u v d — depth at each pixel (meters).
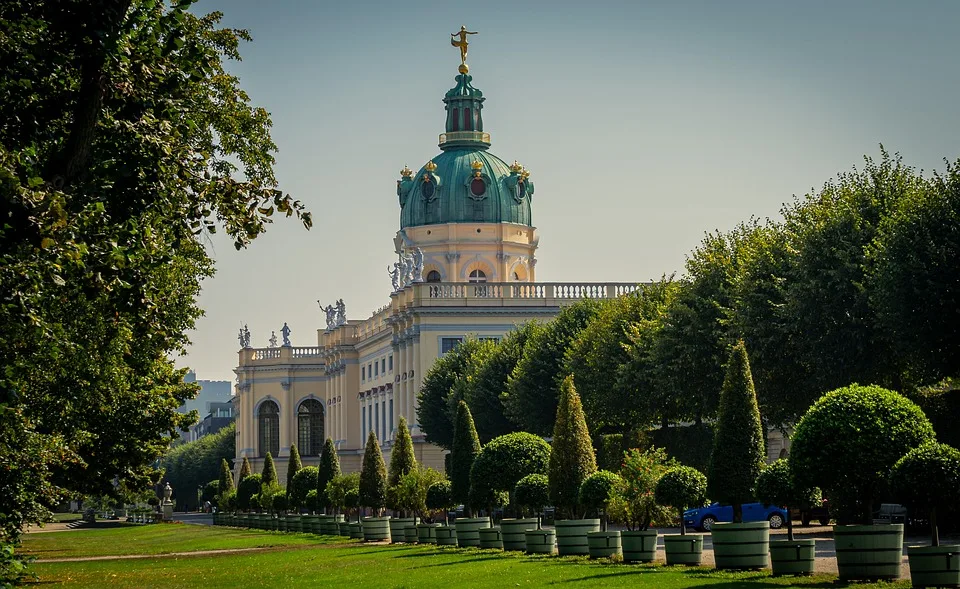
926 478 28.41
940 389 57.75
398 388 142.88
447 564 45.53
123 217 26.38
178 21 26.36
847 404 31.59
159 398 52.75
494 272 149.25
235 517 109.75
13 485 35.31
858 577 29.92
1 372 27.03
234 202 27.98
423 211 150.12
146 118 26.05
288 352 188.12
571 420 47.16
